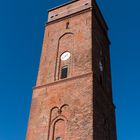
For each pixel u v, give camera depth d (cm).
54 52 3084
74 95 2512
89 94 2434
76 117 2348
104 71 3128
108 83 3147
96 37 3130
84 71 2667
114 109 3062
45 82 2834
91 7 3284
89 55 2783
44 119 2522
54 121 2464
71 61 2862
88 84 2520
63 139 2300
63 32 3231
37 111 2614
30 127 2522
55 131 2400
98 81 2709
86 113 2322
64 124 2397
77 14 3319
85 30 3062
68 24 3300
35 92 2786
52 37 3272
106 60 3334
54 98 2617
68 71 2795
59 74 2852
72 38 3089
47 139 2378
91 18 3161
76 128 2278
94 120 2278
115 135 2864
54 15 3569
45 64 3022
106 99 2841
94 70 2709
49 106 2589
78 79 2612
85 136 2188
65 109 2475
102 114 2566
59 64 2938
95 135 2208
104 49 3378
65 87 2631
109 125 2723
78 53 2877
